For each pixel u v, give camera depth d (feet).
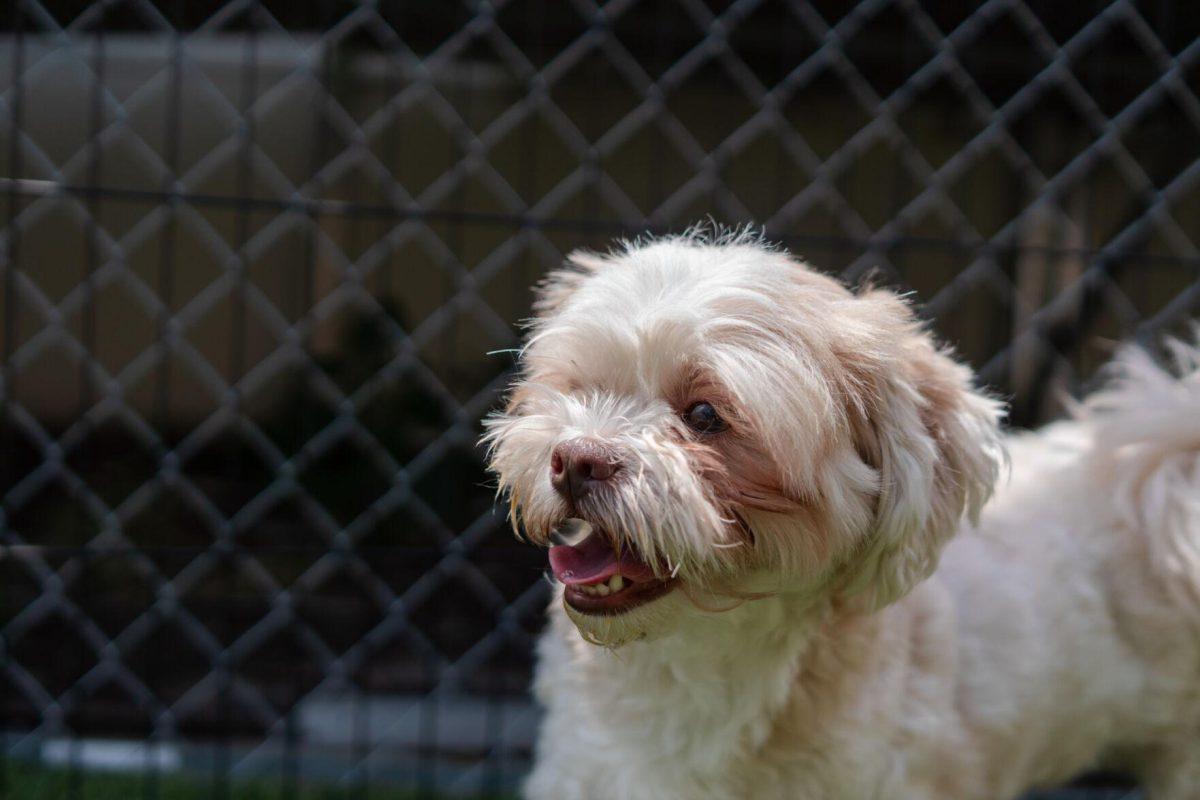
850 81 3.71
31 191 3.37
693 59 3.73
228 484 6.38
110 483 6.27
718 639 2.81
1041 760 3.20
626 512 2.60
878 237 3.64
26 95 6.03
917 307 3.26
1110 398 3.35
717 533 2.60
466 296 3.79
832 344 2.76
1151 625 3.20
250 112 3.46
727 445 2.67
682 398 2.69
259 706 4.40
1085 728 3.20
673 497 2.59
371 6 3.80
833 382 2.73
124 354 6.93
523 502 2.72
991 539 3.20
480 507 5.37
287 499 5.94
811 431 2.67
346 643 4.97
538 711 4.23
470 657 3.87
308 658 4.88
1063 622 3.14
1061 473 3.34
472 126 6.61
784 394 2.65
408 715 4.36
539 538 2.71
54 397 6.81
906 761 2.90
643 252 2.83
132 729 4.20
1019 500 3.28
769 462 2.67
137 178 6.64
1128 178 4.70
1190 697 3.24
